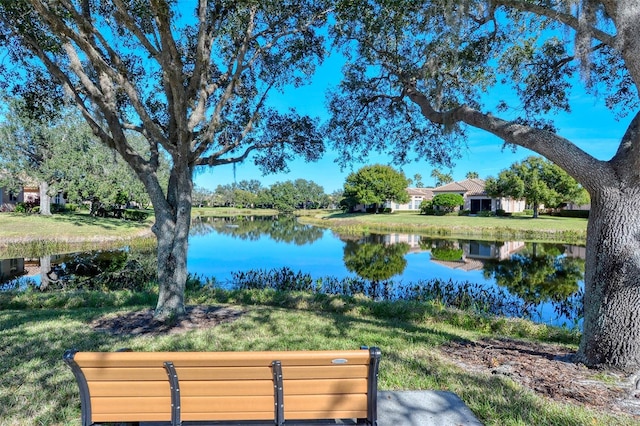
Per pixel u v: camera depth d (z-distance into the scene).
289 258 17.42
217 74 7.83
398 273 13.75
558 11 4.23
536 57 6.45
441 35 5.37
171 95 6.01
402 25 5.93
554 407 3.01
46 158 25.59
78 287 10.34
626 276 3.68
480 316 7.08
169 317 5.73
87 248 19.19
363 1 5.91
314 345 4.67
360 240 25.16
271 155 8.34
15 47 6.41
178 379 2.07
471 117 4.82
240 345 4.64
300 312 6.97
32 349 4.39
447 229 29.61
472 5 4.83
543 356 4.41
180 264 5.99
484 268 14.73
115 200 29.44
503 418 2.83
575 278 12.82
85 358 1.99
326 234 29.62
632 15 3.39
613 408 3.02
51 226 22.53
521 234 26.50
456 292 9.63
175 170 6.16
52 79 6.92
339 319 6.37
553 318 8.10
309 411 2.15
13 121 23.20
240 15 6.34
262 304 7.98
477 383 3.49
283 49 7.51
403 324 6.39
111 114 5.83
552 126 6.76
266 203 86.31
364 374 2.14
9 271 13.31
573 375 3.69
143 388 2.10
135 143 26.75
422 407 2.94
